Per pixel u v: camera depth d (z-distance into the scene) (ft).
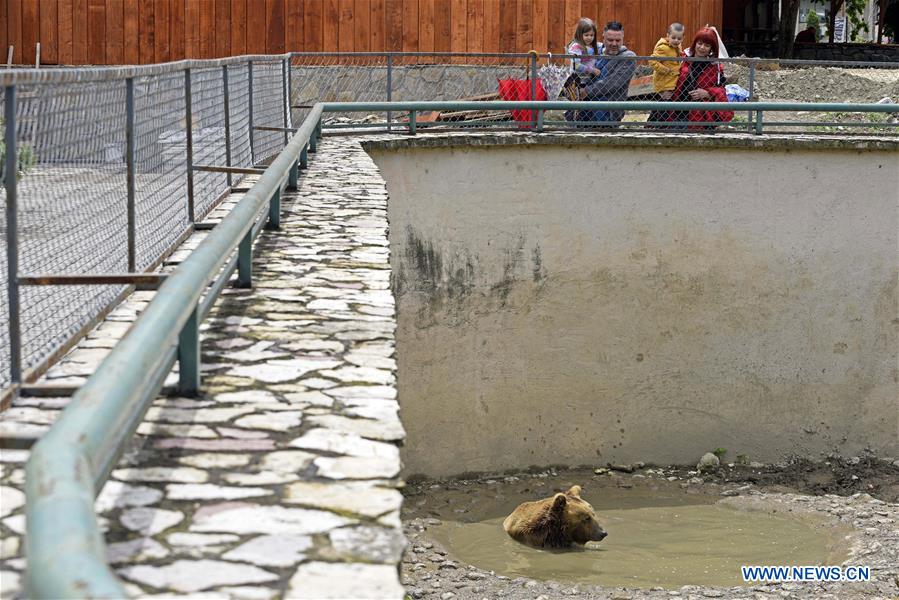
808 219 40.40
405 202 38.42
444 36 54.85
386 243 22.07
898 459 41.65
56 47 53.01
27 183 13.79
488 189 39.04
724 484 39.32
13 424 12.30
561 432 40.45
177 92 22.86
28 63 52.95
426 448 39.22
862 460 41.42
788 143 39.70
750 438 41.27
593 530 32.12
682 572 29.86
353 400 12.72
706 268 40.37
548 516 32.12
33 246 14.08
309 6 53.98
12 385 13.30
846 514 35.68
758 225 40.29
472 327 39.42
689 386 40.83
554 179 39.40
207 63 25.41
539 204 39.40
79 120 15.39
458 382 39.42
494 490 38.29
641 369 40.57
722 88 43.04
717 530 34.14
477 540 32.76
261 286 18.31
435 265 38.83
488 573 29.32
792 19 75.51
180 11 53.42
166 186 21.88
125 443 9.72
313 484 10.16
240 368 13.88
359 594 7.97
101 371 7.91
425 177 38.52
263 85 35.88
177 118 22.93
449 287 39.04
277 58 38.96
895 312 41.11
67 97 14.84
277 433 11.54
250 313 16.61
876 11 98.53
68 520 5.59
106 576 5.04
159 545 8.79
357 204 26.63
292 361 14.24
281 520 9.34
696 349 40.70
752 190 40.11
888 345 41.24
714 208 40.11
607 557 31.17
